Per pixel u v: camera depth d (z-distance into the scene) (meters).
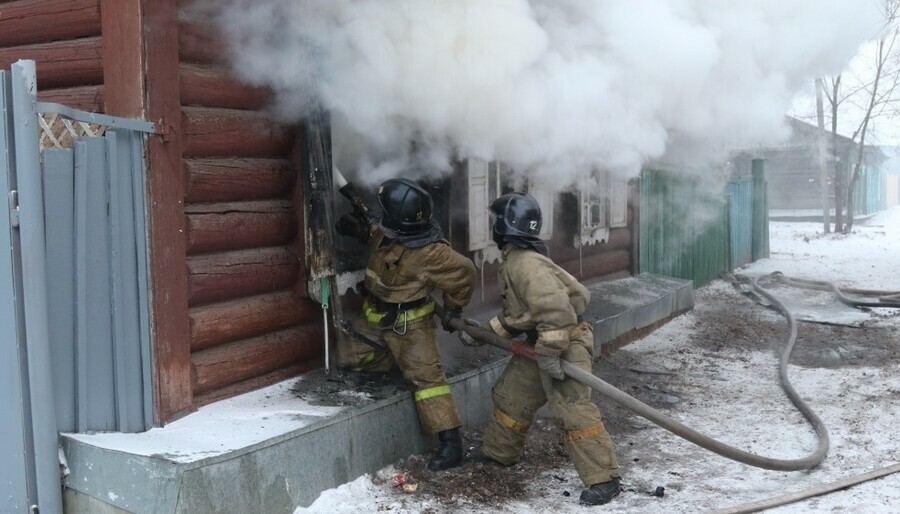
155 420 3.80
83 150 3.59
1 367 3.62
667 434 5.14
